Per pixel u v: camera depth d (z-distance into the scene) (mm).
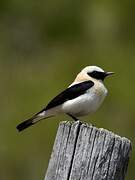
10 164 18000
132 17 22188
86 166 7617
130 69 19469
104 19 22203
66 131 7832
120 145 7633
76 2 22766
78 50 21000
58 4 23062
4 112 18469
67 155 7738
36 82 19219
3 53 22516
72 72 19578
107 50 20812
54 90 18781
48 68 20141
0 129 18156
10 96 18938
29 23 23391
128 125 18375
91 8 22516
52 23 22938
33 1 23344
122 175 7688
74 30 22547
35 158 17781
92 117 18203
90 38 22094
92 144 7668
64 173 7680
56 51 21984
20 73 20078
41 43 22922
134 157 18094
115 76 19203
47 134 17625
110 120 18344
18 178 18078
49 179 7777
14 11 23578
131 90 18797
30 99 18578
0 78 19938
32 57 22203
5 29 23422
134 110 18500
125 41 21844
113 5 22266
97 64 19859
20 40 23172
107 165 7598
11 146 17906
